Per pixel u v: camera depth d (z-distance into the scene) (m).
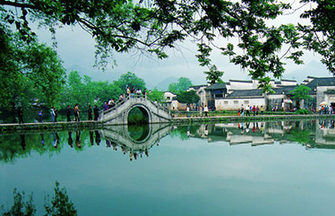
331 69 4.10
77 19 4.20
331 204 4.12
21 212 3.85
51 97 18.23
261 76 4.39
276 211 3.85
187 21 4.41
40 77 16.69
